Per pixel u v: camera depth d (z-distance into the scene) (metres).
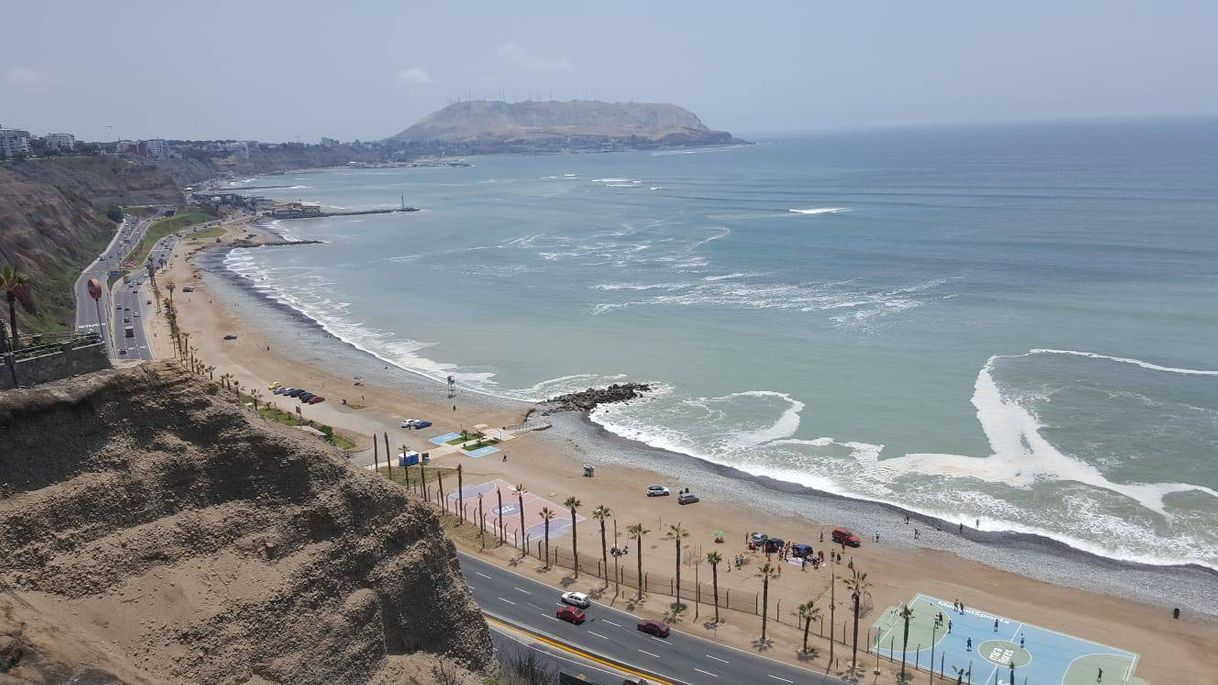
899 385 156.62
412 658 58.06
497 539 107.88
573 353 187.38
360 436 142.12
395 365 182.88
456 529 109.75
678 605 92.38
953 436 133.75
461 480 121.69
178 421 52.69
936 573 98.94
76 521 47.19
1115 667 81.38
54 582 45.25
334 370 179.00
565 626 87.50
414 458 130.38
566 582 97.19
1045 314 196.00
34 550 45.31
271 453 54.56
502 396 162.62
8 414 46.44
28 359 48.97
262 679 48.81
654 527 111.50
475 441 140.50
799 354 178.00
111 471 49.34
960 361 167.00
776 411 148.50
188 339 194.25
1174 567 98.56
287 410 152.12
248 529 52.75
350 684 52.84
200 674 46.75
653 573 99.62
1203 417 134.75
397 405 157.62
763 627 85.25
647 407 154.12
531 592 94.69
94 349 52.06
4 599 42.31
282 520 53.84
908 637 86.69
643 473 128.38
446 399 160.88
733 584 97.19
